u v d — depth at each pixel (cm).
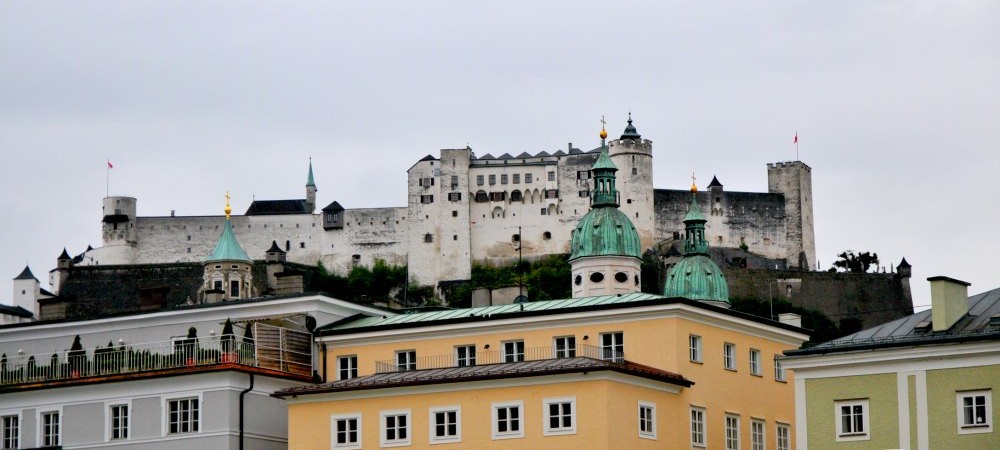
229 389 12569
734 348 13100
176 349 13312
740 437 12950
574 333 12606
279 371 12962
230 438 12481
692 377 12412
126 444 12862
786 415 13662
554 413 11456
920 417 10494
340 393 12094
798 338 13938
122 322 13838
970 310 10938
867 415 10675
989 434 10269
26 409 13312
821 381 10869
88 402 13088
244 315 13525
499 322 12762
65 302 17262
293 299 13462
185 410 12719
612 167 19362
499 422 11612
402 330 13038
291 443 12231
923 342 10519
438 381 11750
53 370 13512
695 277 19812
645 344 12369
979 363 10356
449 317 13238
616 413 11400
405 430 11875
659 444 11875
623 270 18838
